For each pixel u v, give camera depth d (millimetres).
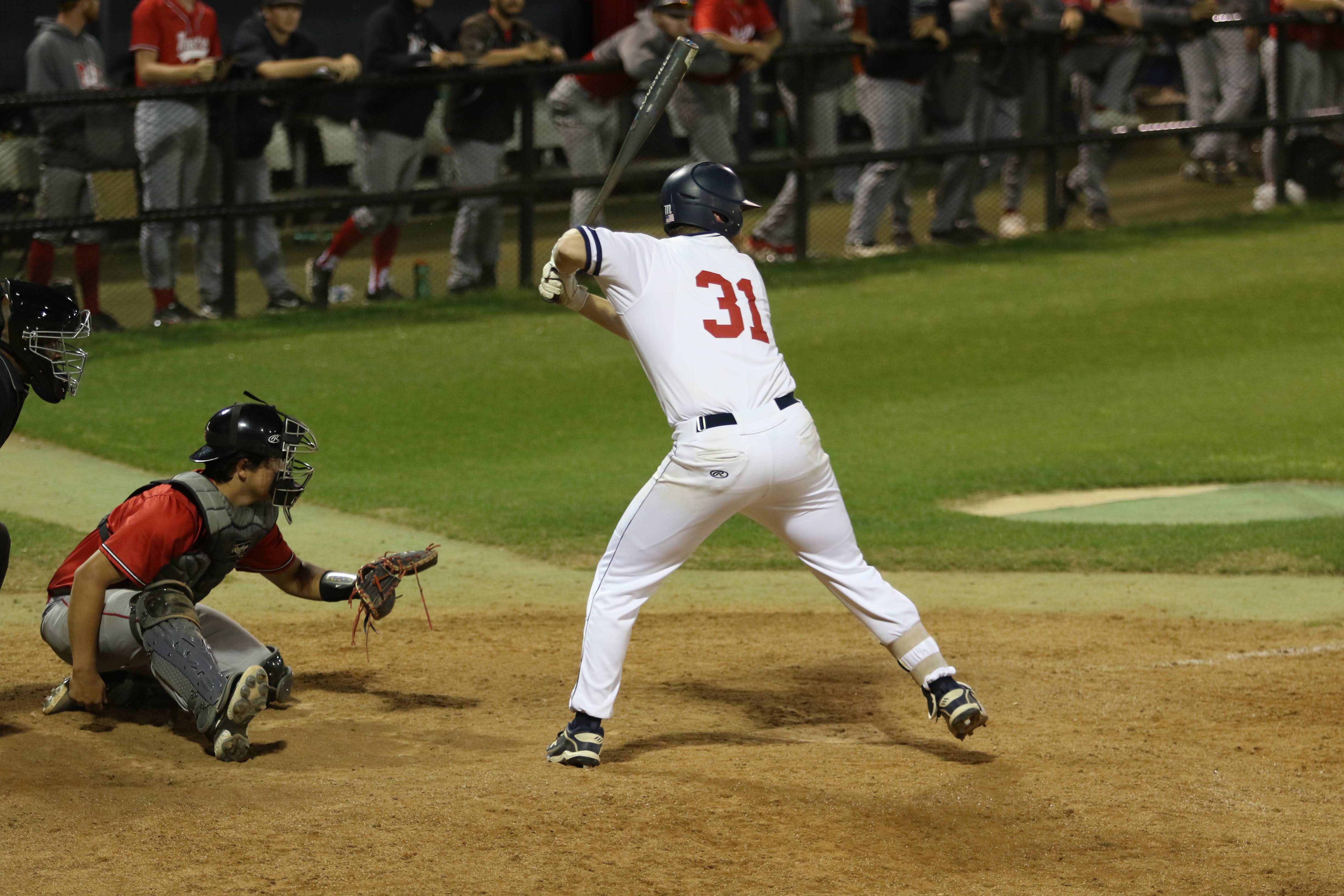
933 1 53500
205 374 40250
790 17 54656
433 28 48375
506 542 27422
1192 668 20016
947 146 55500
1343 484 31406
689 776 14578
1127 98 59938
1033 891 11773
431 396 38844
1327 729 17016
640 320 14625
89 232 43562
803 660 20547
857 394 39250
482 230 50344
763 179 56375
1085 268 53406
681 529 14797
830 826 13156
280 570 16891
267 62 45625
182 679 15023
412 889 11516
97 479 31172
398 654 20562
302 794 13859
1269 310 46969
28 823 12781
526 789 14008
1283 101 61594
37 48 43062
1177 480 31875
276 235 47281
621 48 49812
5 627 21188
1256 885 11977
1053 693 18688
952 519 28906
